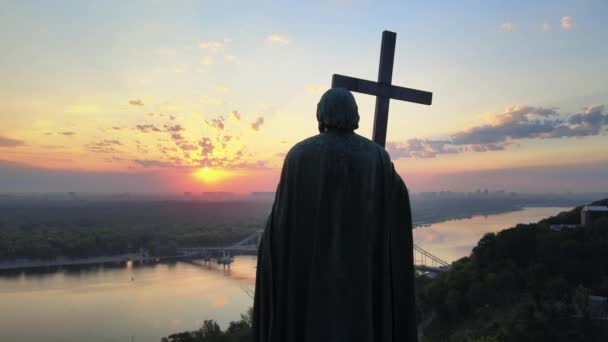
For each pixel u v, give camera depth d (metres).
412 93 9.09
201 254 190.25
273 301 4.17
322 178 4.08
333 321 3.91
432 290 84.50
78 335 85.62
